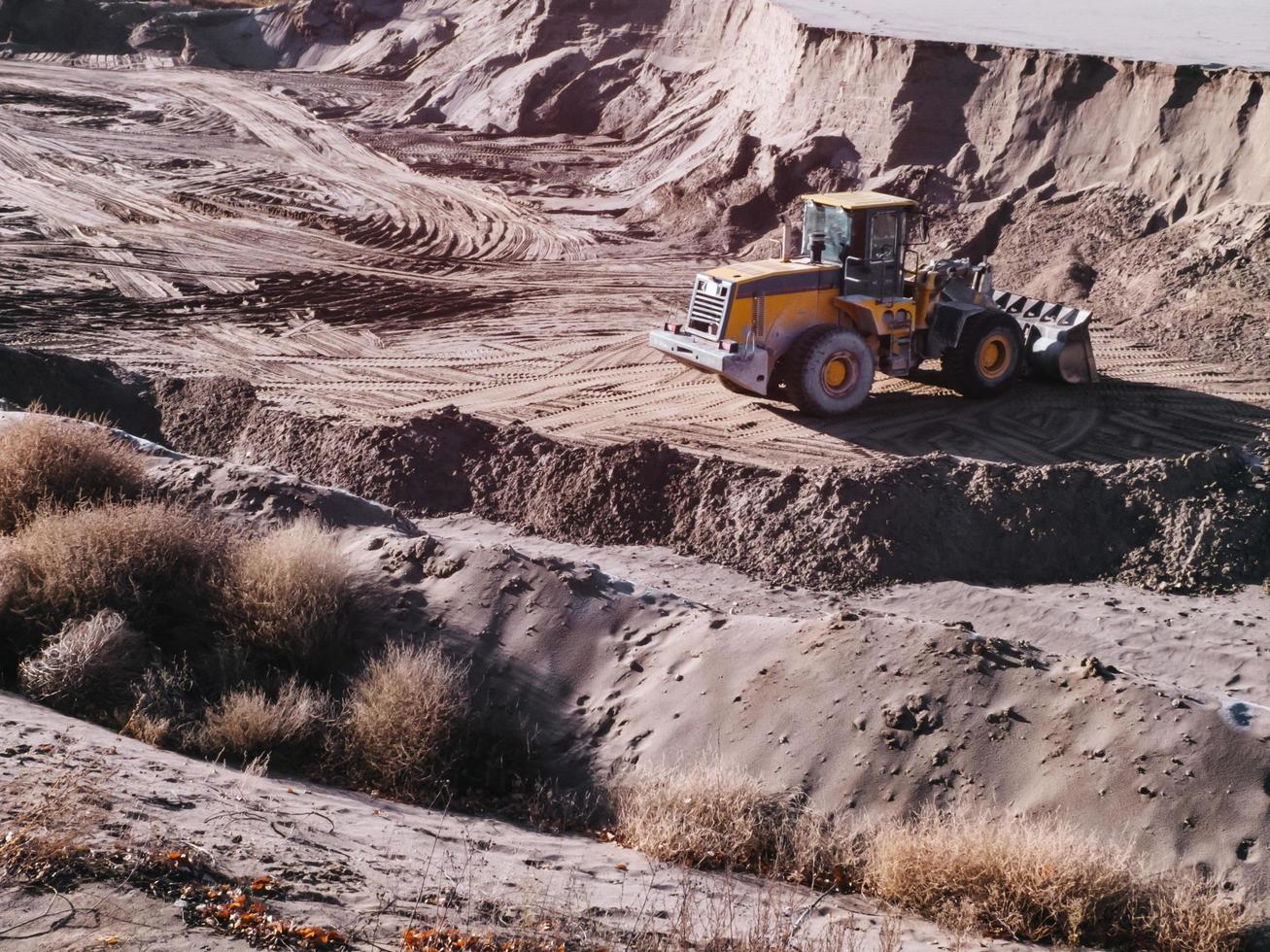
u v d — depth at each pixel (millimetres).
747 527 13133
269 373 18719
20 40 58250
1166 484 13094
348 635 9328
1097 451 15055
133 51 58531
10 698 7465
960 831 7113
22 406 15688
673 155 34094
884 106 27078
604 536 13617
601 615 9781
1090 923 6379
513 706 8875
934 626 8898
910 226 16609
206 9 64438
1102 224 22844
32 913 4418
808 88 29375
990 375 16891
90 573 8781
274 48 58531
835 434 15750
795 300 15969
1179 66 22828
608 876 6516
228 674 8633
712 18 39250
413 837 6562
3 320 21047
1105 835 7035
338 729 8242
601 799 8102
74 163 34844
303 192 32875
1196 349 18812
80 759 6184
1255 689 10156
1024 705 8047
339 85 50031
